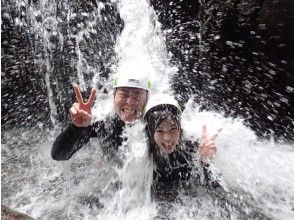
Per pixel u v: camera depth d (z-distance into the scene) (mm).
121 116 1037
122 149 1079
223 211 949
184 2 2094
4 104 1869
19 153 1363
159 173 1031
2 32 1980
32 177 1144
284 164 1242
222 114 1823
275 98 1797
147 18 2090
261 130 1753
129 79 1025
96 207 960
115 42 2068
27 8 2016
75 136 965
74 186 1073
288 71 1698
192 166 1034
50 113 1868
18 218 730
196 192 1032
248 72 1849
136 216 917
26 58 2020
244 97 1874
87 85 1964
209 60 1952
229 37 1843
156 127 923
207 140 979
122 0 2100
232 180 1082
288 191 1062
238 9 1780
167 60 1985
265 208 972
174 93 1664
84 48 2059
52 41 2057
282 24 1645
